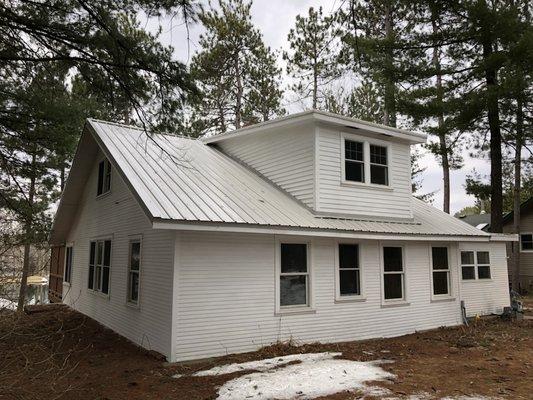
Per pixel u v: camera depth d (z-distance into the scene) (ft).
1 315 23.89
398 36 53.31
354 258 37.40
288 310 32.60
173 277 27.96
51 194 62.44
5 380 22.24
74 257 53.93
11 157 45.21
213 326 29.01
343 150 39.37
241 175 42.01
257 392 21.33
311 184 37.63
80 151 46.29
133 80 22.02
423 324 41.14
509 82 48.47
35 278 66.18
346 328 35.50
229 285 30.01
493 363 27.58
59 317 44.86
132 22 24.02
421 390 21.74
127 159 35.47
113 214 41.19
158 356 27.94
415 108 54.44
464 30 53.47
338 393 21.29
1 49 22.90
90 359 28.48
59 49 23.41
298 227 31.63
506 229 93.56
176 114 22.74
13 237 32.71
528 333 39.09
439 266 44.06
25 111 38.19
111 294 39.83
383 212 41.27
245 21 78.54
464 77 56.29
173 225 26.58
